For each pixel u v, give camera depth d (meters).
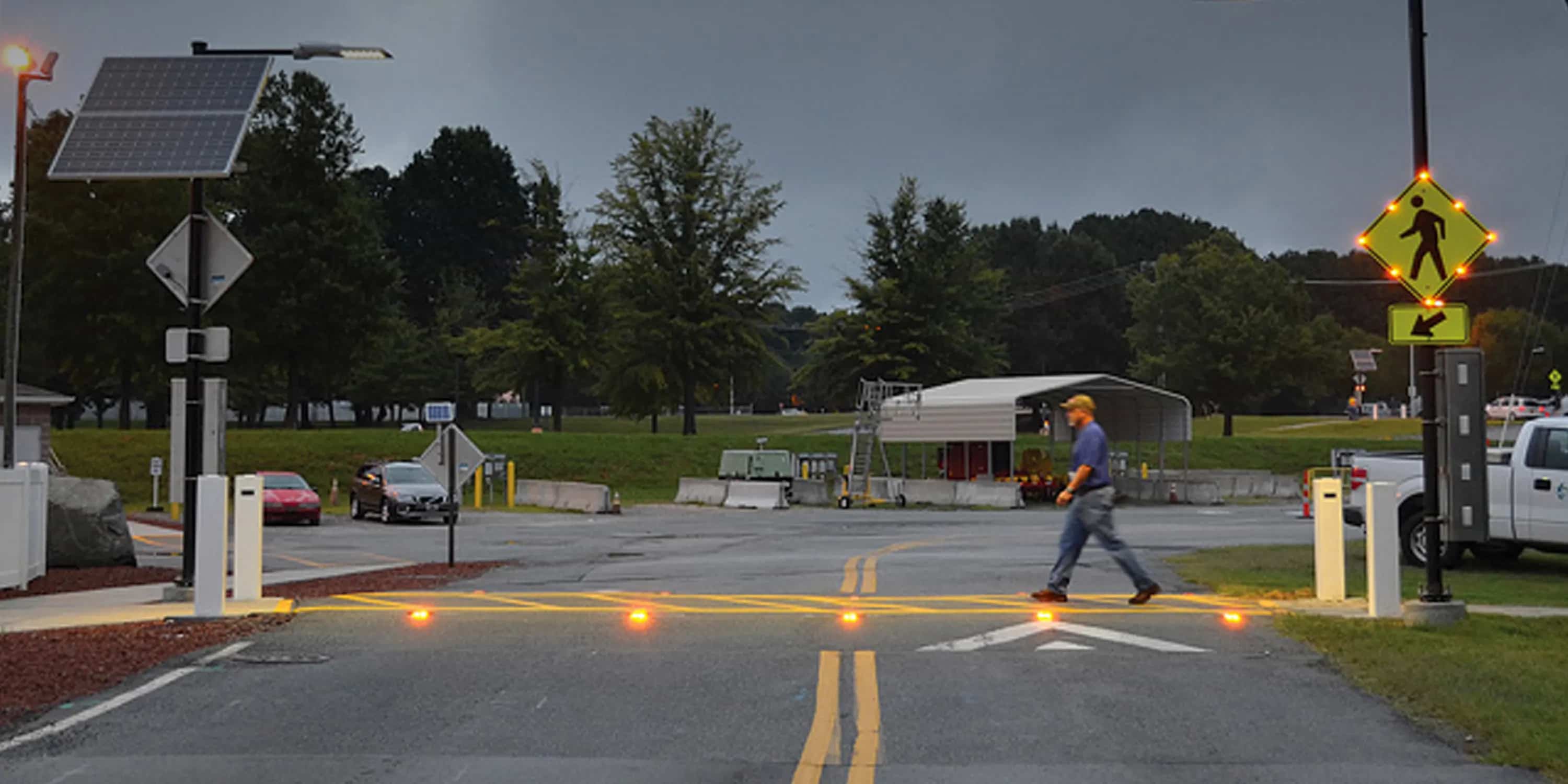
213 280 12.35
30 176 51.22
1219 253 68.69
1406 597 12.07
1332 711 7.32
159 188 52.56
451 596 12.52
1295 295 67.62
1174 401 40.12
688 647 9.38
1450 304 10.54
